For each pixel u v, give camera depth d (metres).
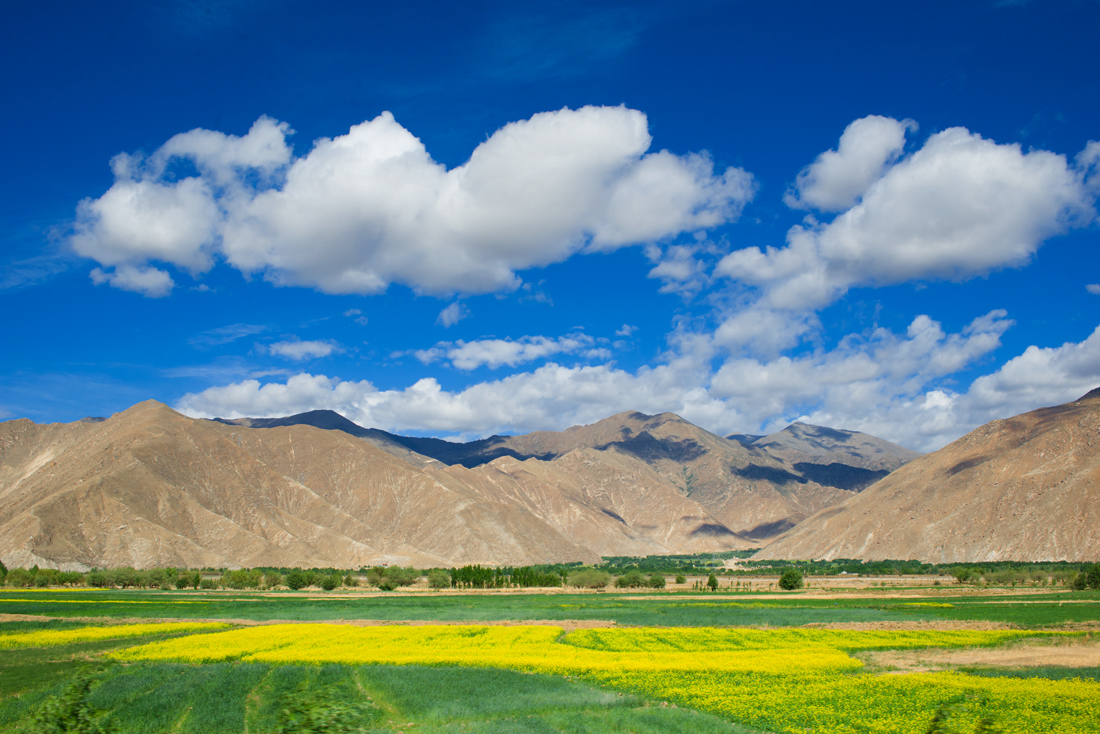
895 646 51.66
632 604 91.38
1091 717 28.34
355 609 81.44
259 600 96.56
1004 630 61.88
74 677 35.56
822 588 127.62
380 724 28.11
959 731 26.56
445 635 55.09
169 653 44.84
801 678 37.16
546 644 49.75
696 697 32.50
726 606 88.81
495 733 25.58
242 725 27.05
